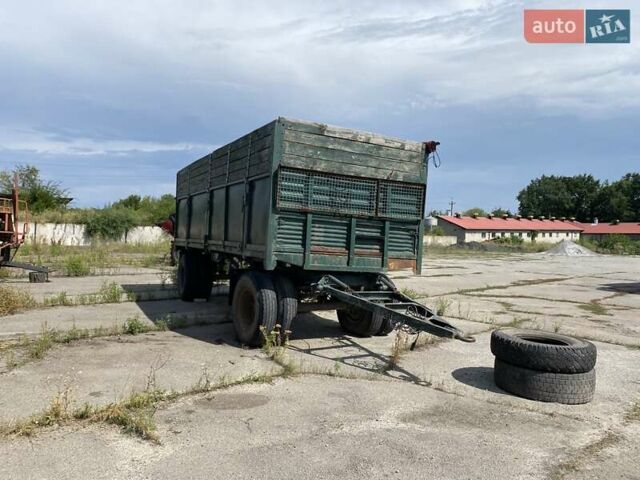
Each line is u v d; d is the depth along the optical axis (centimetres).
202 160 1055
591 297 1577
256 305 723
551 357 547
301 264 721
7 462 367
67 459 375
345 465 383
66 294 1192
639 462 408
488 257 4309
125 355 675
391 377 625
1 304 957
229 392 541
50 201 3797
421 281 1917
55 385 538
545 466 394
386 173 784
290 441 423
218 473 363
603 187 10631
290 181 703
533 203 11281
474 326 978
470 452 415
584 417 509
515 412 516
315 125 722
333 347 774
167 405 497
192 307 1083
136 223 3638
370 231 777
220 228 937
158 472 361
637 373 680
